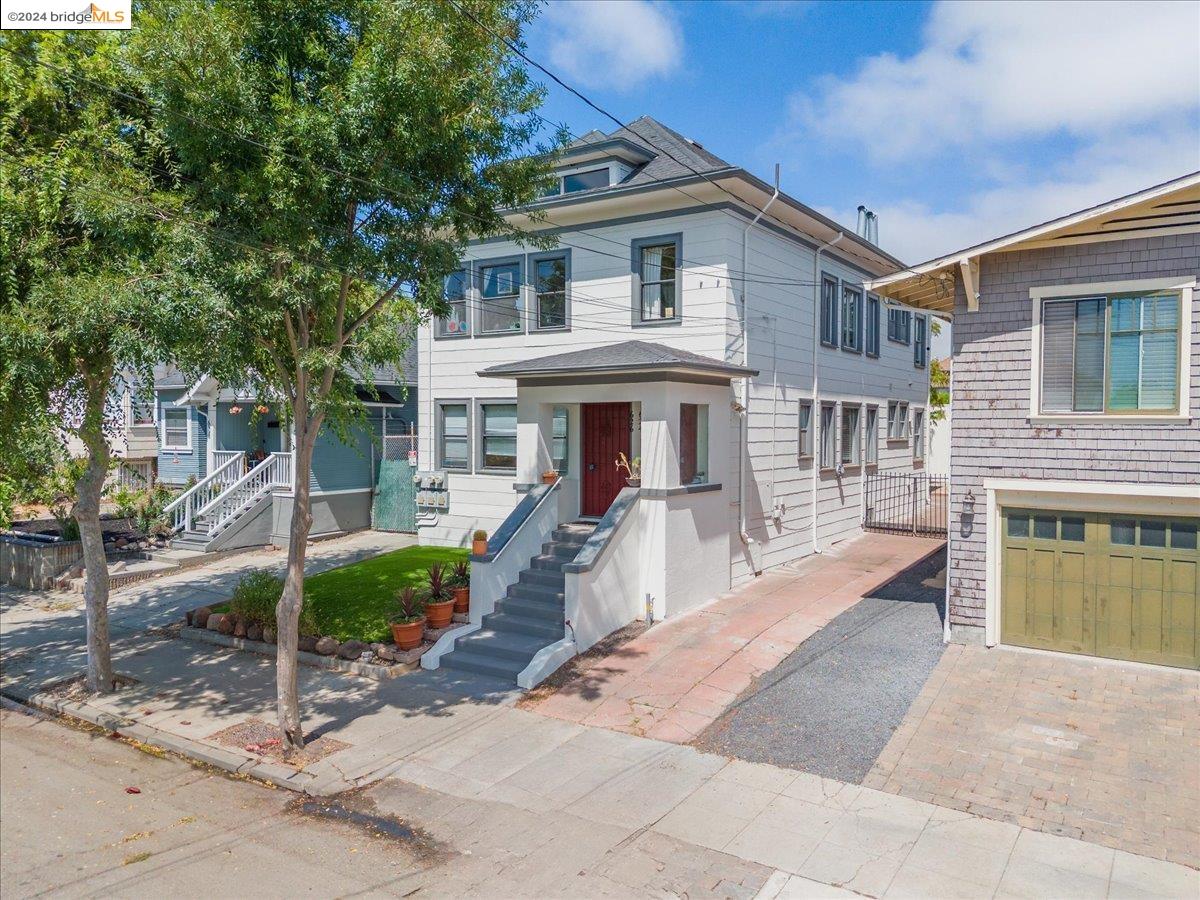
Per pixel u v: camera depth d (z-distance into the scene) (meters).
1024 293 10.98
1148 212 10.11
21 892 6.21
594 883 6.21
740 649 11.49
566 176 17.50
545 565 13.27
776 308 16.98
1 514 17.91
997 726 8.84
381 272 9.05
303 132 8.12
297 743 8.82
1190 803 7.19
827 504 19.67
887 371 23.83
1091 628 10.77
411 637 11.83
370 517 22.06
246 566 17.83
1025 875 6.19
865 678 10.27
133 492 22.52
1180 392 10.03
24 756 9.12
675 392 13.15
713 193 14.95
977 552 11.36
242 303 8.31
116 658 12.35
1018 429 11.04
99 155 9.12
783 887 6.10
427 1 8.34
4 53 8.80
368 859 6.68
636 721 9.35
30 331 8.40
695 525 13.77
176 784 8.30
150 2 8.12
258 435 23.98
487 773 8.22
